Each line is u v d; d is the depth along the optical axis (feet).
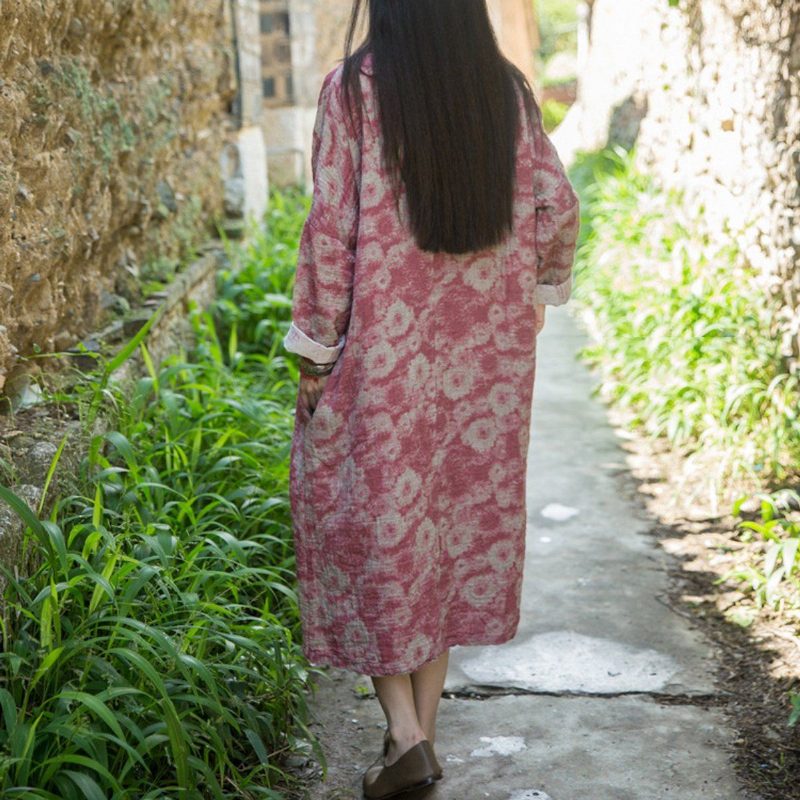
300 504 6.70
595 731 7.79
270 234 21.61
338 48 32.55
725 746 7.54
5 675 6.44
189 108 16.31
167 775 6.66
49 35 9.61
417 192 6.19
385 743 6.90
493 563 6.92
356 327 6.30
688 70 16.89
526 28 67.77
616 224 20.29
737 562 10.37
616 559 10.77
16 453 8.13
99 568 7.23
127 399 10.23
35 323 9.39
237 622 7.93
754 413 12.17
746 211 13.44
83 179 10.61
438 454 6.64
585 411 15.90
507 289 6.60
